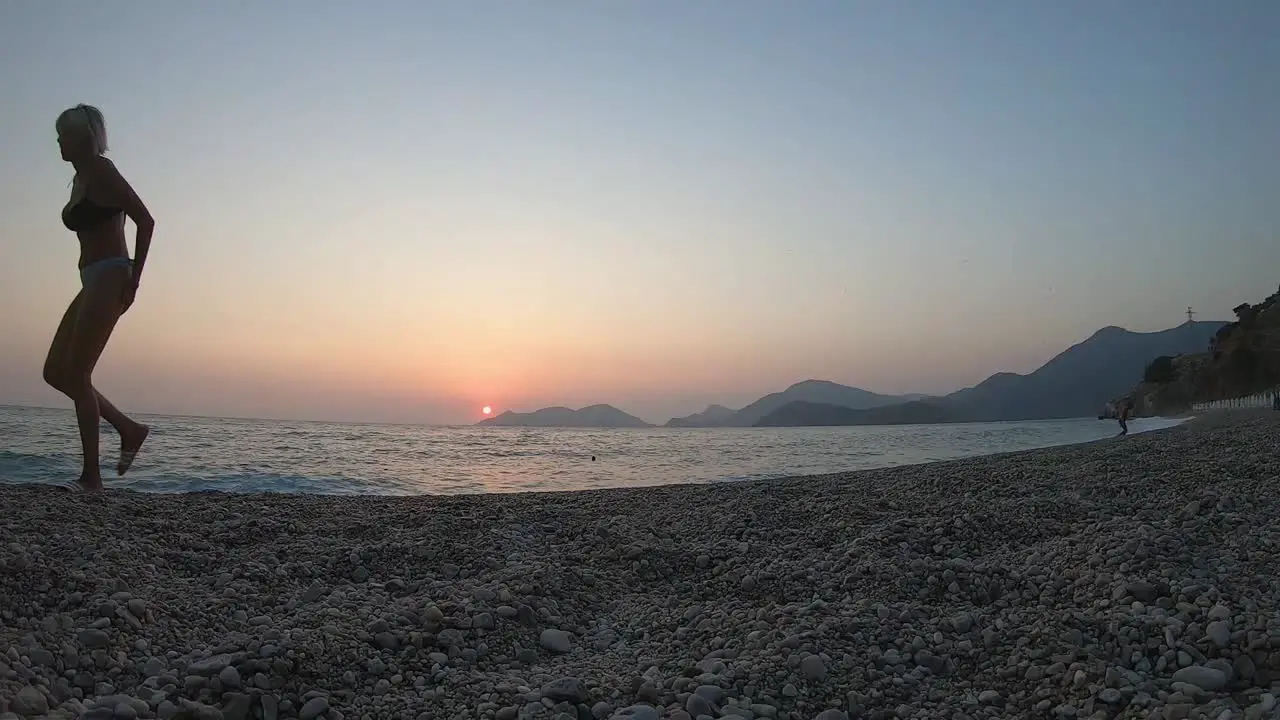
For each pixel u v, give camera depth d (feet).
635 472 68.95
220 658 11.35
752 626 14.33
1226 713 9.89
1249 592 14.03
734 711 10.93
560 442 154.61
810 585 16.90
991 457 45.78
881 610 14.58
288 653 11.58
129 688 10.76
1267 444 35.94
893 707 11.48
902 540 19.44
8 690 9.54
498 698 11.34
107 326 20.35
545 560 18.31
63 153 19.77
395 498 26.50
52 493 20.33
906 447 131.23
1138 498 23.40
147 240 20.24
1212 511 19.85
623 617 15.80
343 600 14.84
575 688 11.50
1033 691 11.60
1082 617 13.62
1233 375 269.44
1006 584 16.07
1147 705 10.61
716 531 21.84
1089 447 48.73
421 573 17.52
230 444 84.43
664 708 11.23
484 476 61.31
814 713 11.26
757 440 179.52
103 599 12.91
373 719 10.71
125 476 46.83
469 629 13.73
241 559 17.21
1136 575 15.20
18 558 13.25
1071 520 21.33
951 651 13.14
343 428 208.44
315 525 20.88
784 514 23.54
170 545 17.57
